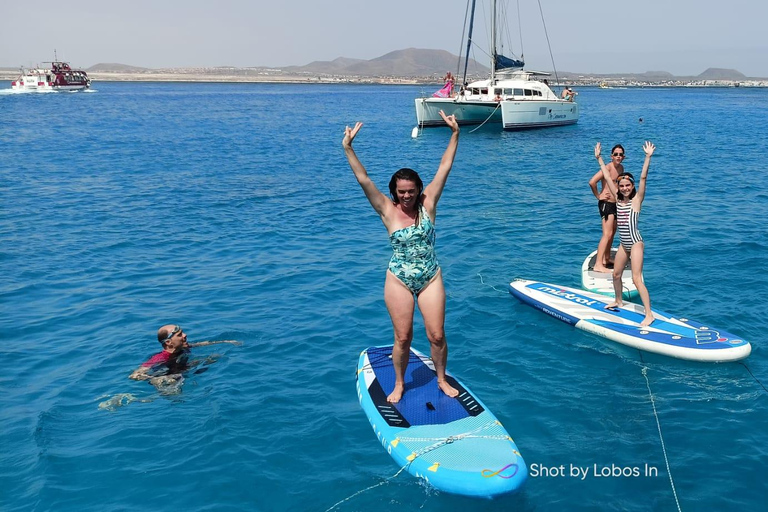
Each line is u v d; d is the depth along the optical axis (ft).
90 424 18.83
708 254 34.73
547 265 34.06
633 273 24.80
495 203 51.72
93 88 523.29
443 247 37.91
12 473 16.47
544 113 126.93
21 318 27.48
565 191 57.62
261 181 64.80
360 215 48.08
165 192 58.13
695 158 79.56
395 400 18.58
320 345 24.22
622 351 23.36
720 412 19.04
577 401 19.85
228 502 15.39
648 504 15.21
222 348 24.02
